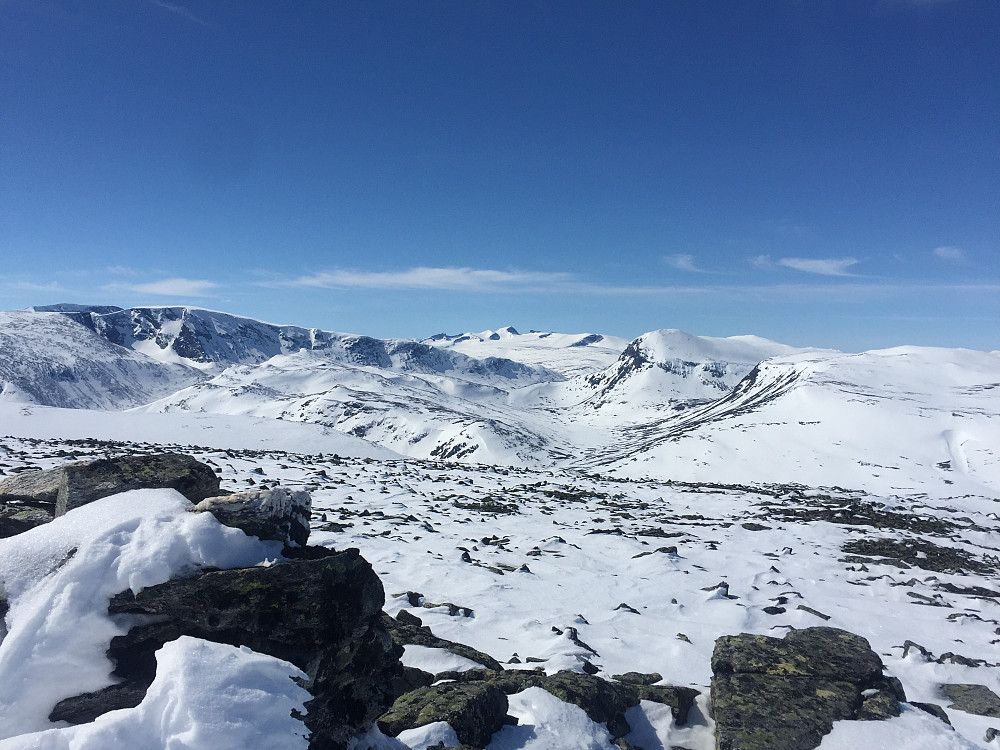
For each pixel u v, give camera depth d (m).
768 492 45.47
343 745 5.50
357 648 6.12
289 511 7.02
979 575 22.52
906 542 27.36
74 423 54.31
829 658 8.63
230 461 35.16
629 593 16.11
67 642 5.63
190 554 6.20
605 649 11.48
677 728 8.20
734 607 15.30
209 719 4.52
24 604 5.77
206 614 5.94
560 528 25.11
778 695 7.94
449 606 12.98
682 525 29.14
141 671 5.95
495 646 11.05
